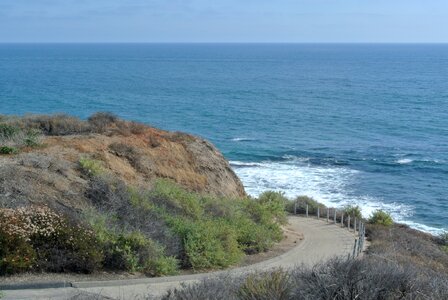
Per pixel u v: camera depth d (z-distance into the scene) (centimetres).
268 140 6494
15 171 1722
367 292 768
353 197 4253
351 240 2398
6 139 2203
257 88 12925
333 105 9975
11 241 1266
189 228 1719
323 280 791
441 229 3672
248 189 4262
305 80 15588
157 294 1179
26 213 1380
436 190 4556
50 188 1727
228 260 1677
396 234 2614
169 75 16738
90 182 1864
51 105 8844
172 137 2947
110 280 1311
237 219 2169
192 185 2664
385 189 4525
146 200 1906
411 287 794
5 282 1198
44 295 1134
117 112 8406
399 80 15862
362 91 12550
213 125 7512
